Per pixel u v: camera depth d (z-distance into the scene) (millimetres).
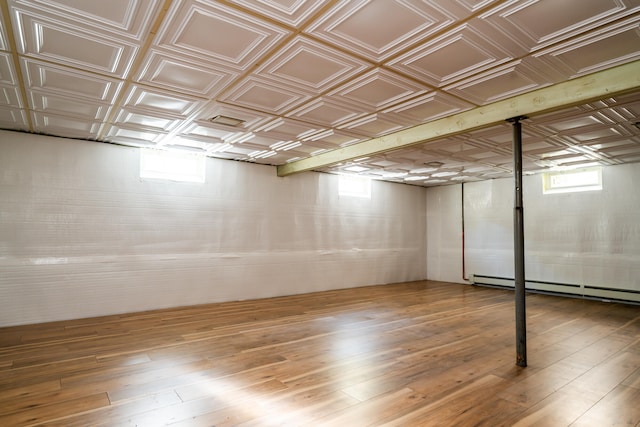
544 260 8273
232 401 2889
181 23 2500
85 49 2861
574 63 3092
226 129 5012
